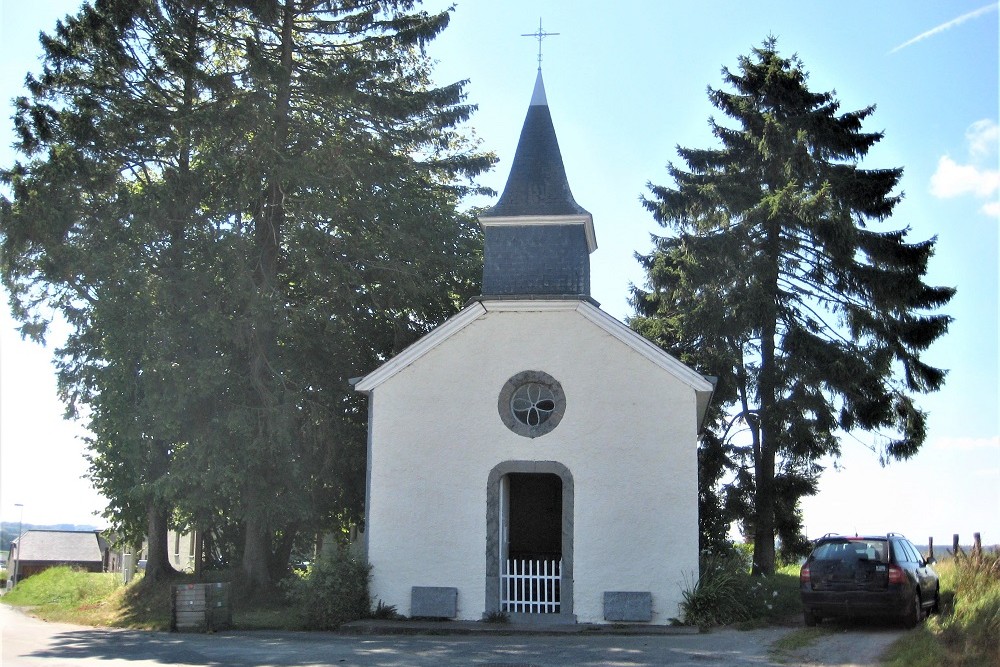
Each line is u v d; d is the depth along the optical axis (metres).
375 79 25.70
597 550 18.67
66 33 24.34
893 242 27.59
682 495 18.64
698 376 18.97
